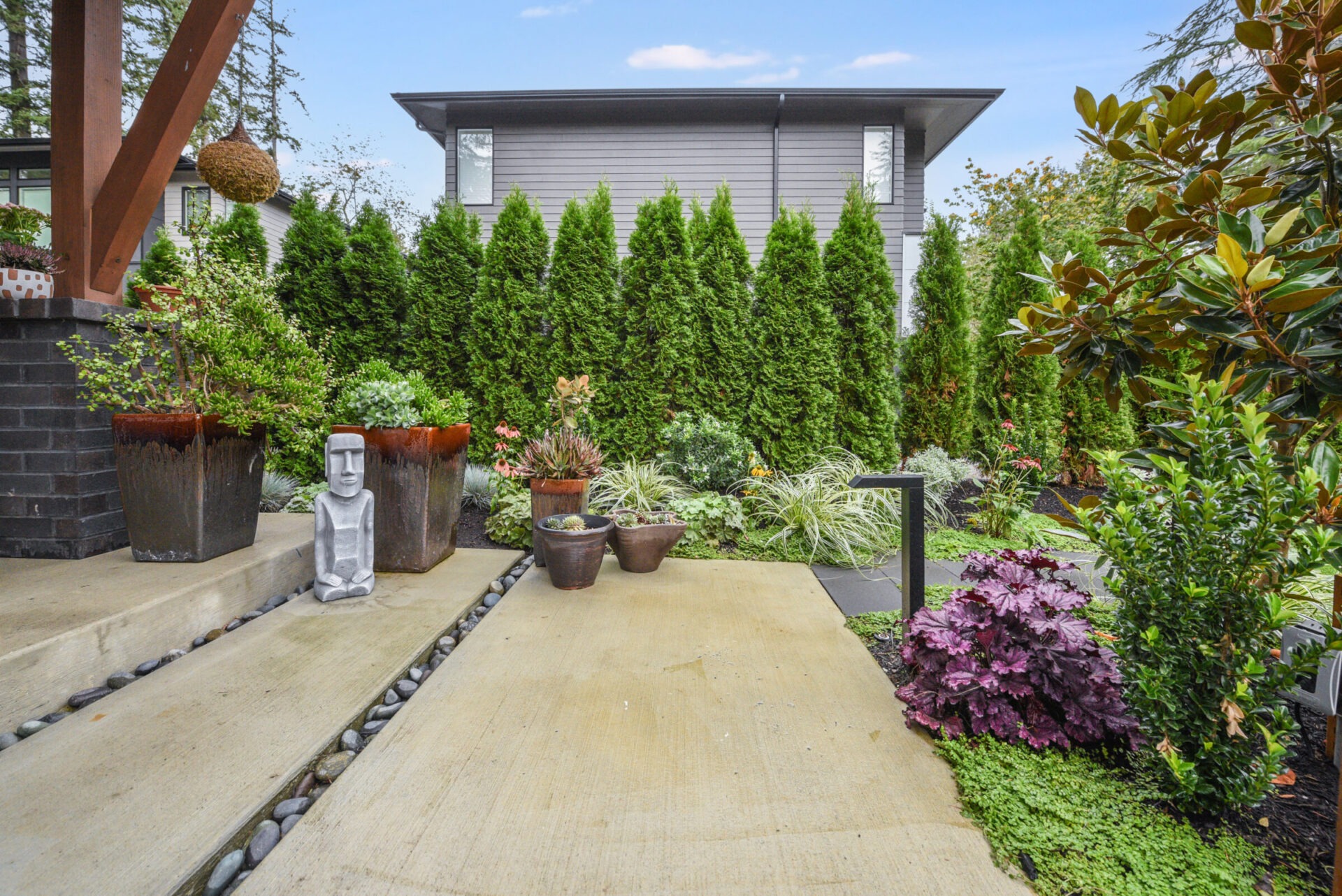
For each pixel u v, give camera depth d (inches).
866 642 97.5
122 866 47.3
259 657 86.1
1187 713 54.1
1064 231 382.6
